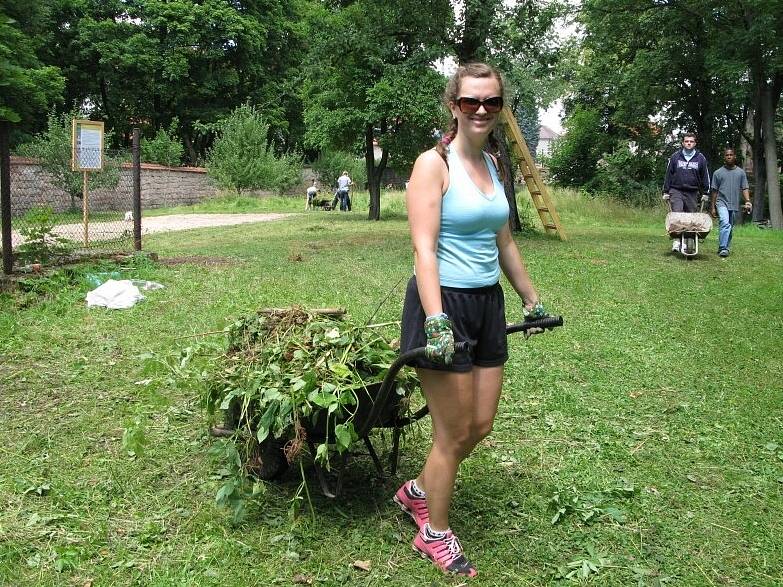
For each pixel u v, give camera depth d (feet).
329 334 11.34
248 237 53.93
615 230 62.28
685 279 33.32
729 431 15.20
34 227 30.42
